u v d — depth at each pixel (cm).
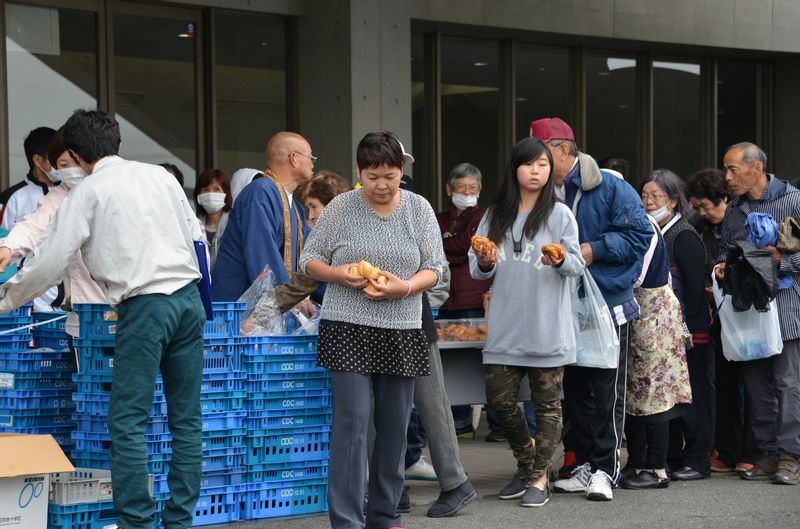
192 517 614
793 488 812
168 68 1223
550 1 1380
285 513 696
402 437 620
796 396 826
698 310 841
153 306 580
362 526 609
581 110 1478
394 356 607
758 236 816
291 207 770
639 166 1534
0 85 1129
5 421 672
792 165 1634
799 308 825
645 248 760
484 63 1420
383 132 611
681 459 865
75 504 587
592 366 743
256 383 679
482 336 784
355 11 1223
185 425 605
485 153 1420
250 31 1270
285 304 695
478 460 958
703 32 1490
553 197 728
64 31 1168
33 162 870
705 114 1588
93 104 1183
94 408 637
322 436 706
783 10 1541
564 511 721
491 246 722
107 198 580
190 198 1238
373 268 594
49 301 831
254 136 1273
